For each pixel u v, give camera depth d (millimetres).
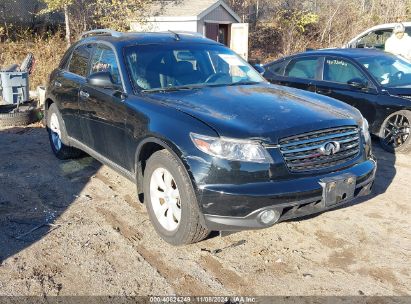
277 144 3334
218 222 3328
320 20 20891
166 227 3838
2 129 7891
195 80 4629
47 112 6254
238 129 3361
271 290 3250
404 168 5840
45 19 16234
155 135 3703
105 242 3898
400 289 3260
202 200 3328
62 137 5840
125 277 3393
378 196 4906
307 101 4090
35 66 12500
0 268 3490
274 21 21406
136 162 4090
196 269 3504
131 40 4844
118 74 4512
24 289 3238
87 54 5352
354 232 4094
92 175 5543
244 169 3264
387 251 3777
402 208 4602
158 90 4355
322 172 3488
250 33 21031
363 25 20375
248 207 3250
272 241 3936
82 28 15094
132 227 4188
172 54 4797
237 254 3723
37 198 4832
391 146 6496
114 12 14953
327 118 3641
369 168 3791
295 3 20969
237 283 3332
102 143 4789
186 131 3484
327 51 7582
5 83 8758
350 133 3732
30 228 4145
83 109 5062
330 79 7312
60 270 3477
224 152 3287
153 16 15781
